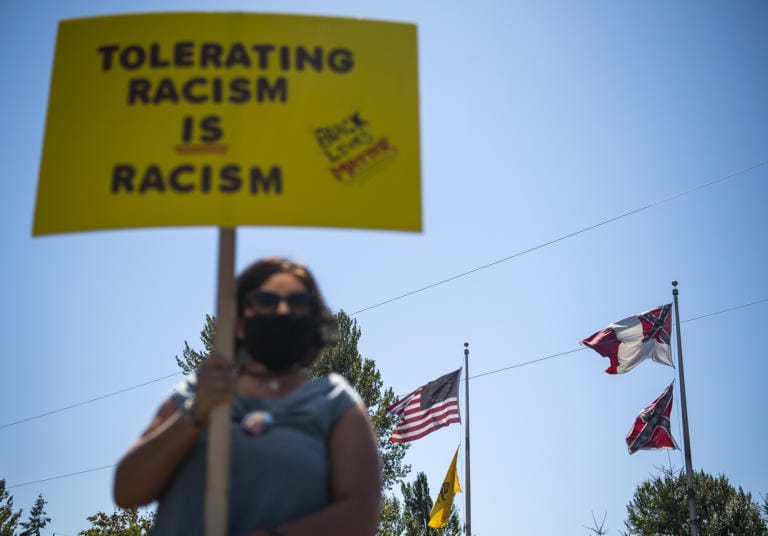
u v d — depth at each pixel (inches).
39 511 2038.6
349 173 128.3
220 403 108.5
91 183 126.9
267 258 132.0
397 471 1037.2
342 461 114.8
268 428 112.4
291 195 125.9
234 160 127.3
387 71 134.9
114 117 130.2
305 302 124.3
